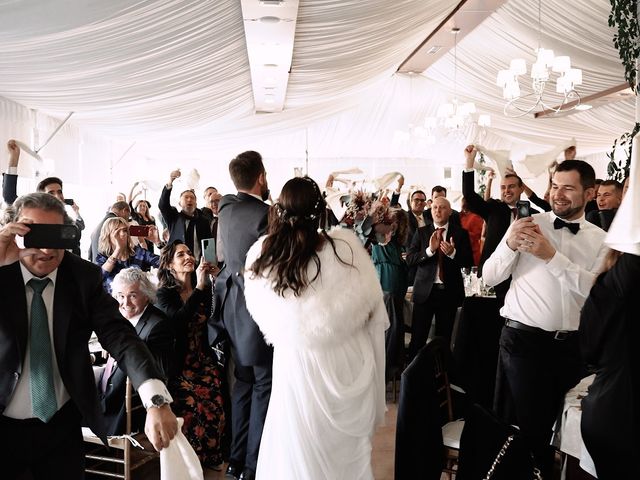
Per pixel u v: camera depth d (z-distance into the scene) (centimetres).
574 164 300
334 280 245
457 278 538
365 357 258
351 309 247
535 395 291
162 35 589
